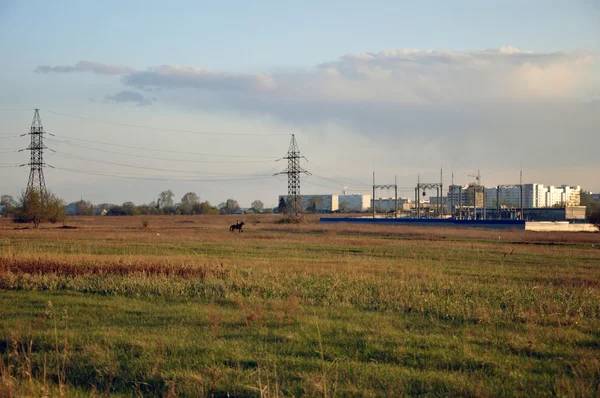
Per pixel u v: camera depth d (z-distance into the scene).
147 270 24.89
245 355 12.09
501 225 85.06
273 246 46.31
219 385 10.30
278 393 9.80
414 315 16.58
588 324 15.63
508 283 24.00
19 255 30.92
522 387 10.15
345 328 14.59
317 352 12.27
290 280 22.75
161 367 11.34
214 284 21.20
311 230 75.75
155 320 15.58
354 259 35.06
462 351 12.42
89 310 17.05
